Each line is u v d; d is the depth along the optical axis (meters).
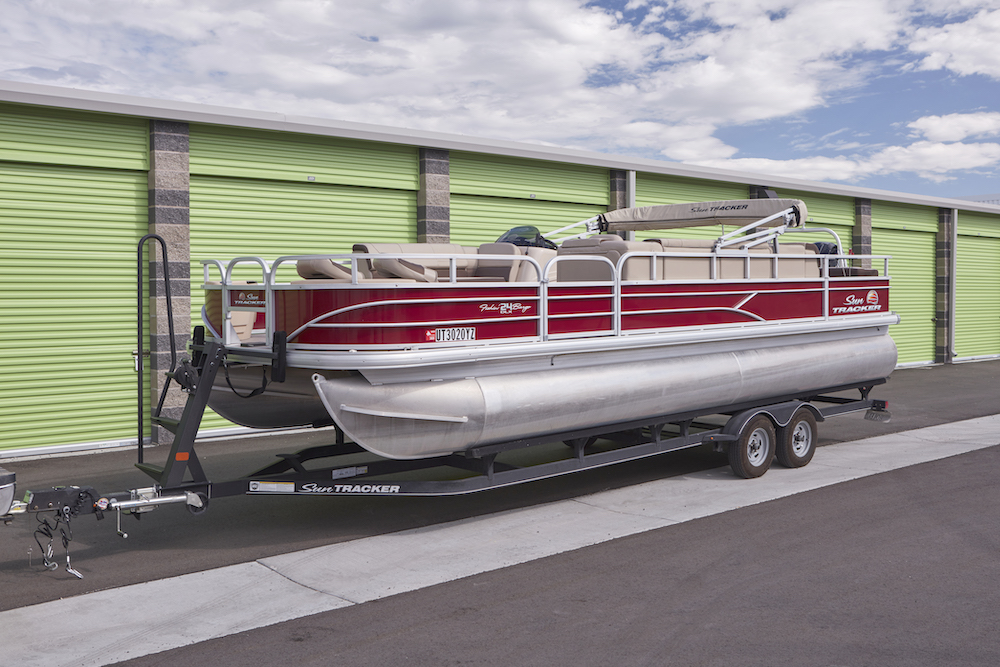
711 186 15.50
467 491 5.97
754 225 7.97
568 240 8.52
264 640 4.12
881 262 18.84
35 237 8.98
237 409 6.57
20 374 8.99
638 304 6.79
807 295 8.27
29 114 8.81
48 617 4.44
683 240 7.46
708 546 5.57
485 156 12.23
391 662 3.87
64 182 9.11
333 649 4.01
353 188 11.09
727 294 7.48
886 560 5.25
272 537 5.93
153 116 9.30
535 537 5.86
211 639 4.14
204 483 5.45
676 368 7.00
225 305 6.23
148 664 3.86
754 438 7.76
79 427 9.35
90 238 9.29
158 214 9.45
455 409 5.68
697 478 7.76
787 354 7.98
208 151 9.88
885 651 3.94
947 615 4.36
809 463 8.41
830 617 4.34
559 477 7.88
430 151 11.48
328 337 5.49
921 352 20.00
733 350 7.59
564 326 6.31
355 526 6.21
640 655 3.92
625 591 4.75
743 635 4.13
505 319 5.95
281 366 5.62
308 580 5.00
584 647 4.01
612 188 13.77
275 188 10.45
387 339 5.40
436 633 4.19
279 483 5.65
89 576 5.10
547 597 4.66
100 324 9.40
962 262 20.95
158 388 9.56
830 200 17.73
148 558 5.45
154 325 9.58
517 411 5.95
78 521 6.40
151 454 9.12
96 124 9.19
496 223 12.50
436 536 5.91
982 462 8.30
